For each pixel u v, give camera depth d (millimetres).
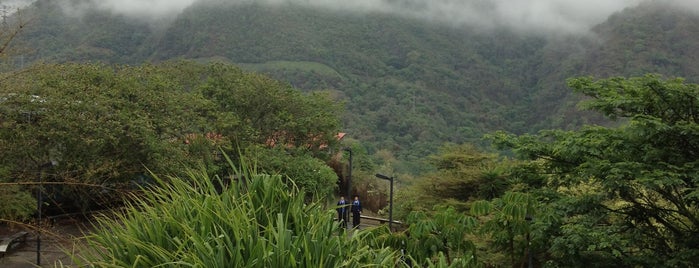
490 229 8945
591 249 9156
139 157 16984
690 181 9828
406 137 60188
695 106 10406
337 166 32062
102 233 3678
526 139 12102
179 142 18625
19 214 12109
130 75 22312
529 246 9523
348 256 3293
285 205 3688
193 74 28141
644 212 10453
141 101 19594
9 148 14469
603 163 9984
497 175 18859
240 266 2969
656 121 9500
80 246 3949
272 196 3697
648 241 10539
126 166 15625
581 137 10898
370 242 5148
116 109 18234
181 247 3045
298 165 23547
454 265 3826
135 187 10352
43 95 16484
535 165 12430
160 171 16344
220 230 3350
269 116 27297
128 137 16797
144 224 3457
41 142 15602
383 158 45969
